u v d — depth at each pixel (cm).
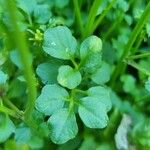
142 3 15
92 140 14
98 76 12
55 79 12
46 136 13
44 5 13
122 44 15
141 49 15
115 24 15
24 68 9
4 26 12
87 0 15
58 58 12
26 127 12
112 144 14
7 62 13
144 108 15
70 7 15
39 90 12
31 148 14
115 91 15
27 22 12
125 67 15
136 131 15
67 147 14
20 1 12
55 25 13
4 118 11
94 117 11
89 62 11
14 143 13
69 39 11
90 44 11
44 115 12
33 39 12
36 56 13
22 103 13
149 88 12
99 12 13
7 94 13
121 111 15
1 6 12
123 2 14
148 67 15
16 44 7
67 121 11
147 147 15
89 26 13
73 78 11
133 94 15
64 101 11
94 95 11
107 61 15
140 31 14
